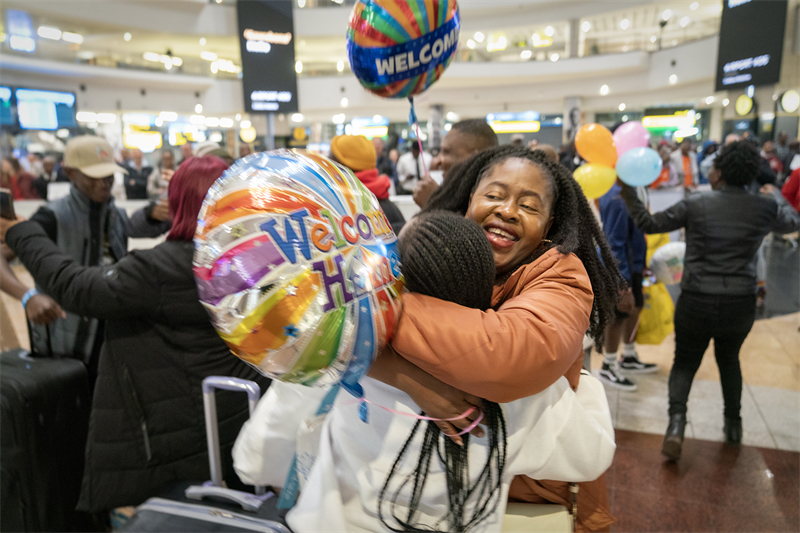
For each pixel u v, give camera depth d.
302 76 16.81
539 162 0.77
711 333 2.23
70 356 1.71
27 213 5.75
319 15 15.99
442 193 0.88
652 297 3.06
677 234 6.39
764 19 10.61
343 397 0.71
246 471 0.86
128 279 1.17
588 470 0.71
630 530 1.83
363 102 16.62
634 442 2.44
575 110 16.81
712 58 13.62
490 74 15.98
